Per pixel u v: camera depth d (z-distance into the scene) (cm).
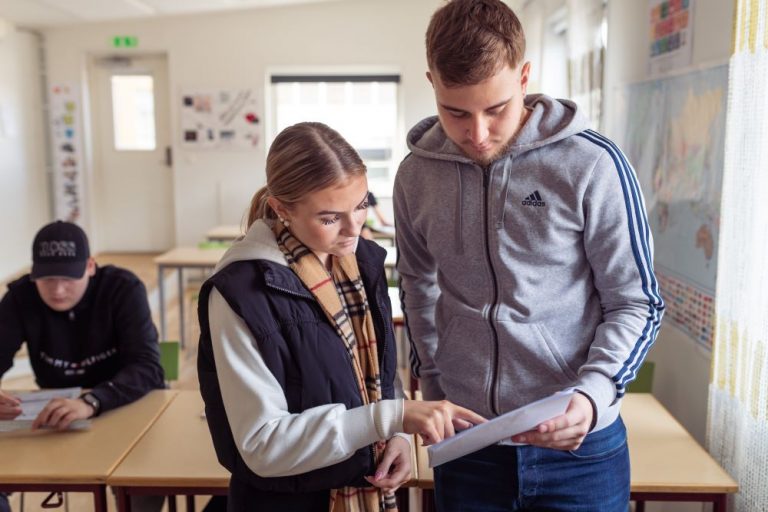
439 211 140
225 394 116
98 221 824
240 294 115
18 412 195
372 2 748
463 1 117
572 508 136
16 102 721
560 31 491
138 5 667
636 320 124
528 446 135
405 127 762
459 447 119
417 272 156
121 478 166
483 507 141
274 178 117
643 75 316
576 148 126
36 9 652
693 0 260
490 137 122
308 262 124
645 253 126
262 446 113
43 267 213
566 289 133
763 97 174
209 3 686
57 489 168
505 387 137
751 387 180
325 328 123
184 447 182
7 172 698
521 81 121
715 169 240
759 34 175
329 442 114
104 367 228
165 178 816
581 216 127
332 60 759
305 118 779
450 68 114
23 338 226
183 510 287
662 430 193
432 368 156
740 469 186
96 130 809
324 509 130
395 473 133
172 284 706
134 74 797
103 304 225
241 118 771
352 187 116
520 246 131
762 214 175
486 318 137
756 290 177
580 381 121
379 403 118
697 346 255
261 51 761
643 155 315
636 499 165
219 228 681
